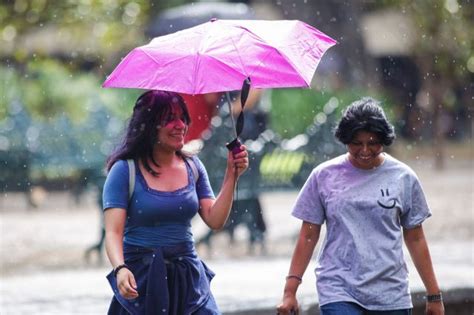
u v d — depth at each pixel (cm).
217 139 3017
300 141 3177
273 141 3130
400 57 7662
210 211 1447
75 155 4206
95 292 2438
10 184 4256
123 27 4872
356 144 1452
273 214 4091
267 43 1394
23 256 3088
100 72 4972
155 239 1409
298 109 5419
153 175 1416
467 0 6462
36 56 4566
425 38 6675
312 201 1496
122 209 1402
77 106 4778
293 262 1512
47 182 4500
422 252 1504
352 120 1445
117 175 1409
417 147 7631
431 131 7619
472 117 8469
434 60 6869
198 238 3356
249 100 3080
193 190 1433
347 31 6781
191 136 3112
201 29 1419
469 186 5331
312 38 1430
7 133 4259
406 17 6719
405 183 1477
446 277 2420
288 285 1515
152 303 1396
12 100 4484
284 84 1382
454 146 8456
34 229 3709
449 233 3503
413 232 1501
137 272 1407
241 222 3133
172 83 1373
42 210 4309
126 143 1419
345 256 1467
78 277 2691
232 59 1379
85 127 4297
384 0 6831
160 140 1414
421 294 2192
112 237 1393
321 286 1477
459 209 4241
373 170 1479
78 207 4403
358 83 6656
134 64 1401
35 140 4241
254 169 3106
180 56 1386
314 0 6869
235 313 2081
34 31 4384
